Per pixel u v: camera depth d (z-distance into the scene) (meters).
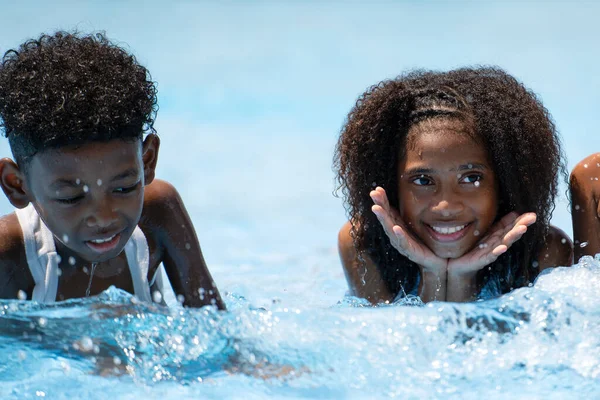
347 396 2.88
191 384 2.99
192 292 4.21
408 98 4.28
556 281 3.76
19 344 3.19
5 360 3.08
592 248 4.38
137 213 3.68
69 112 3.49
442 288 4.28
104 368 3.07
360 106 4.61
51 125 3.46
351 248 4.80
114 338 3.24
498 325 3.23
